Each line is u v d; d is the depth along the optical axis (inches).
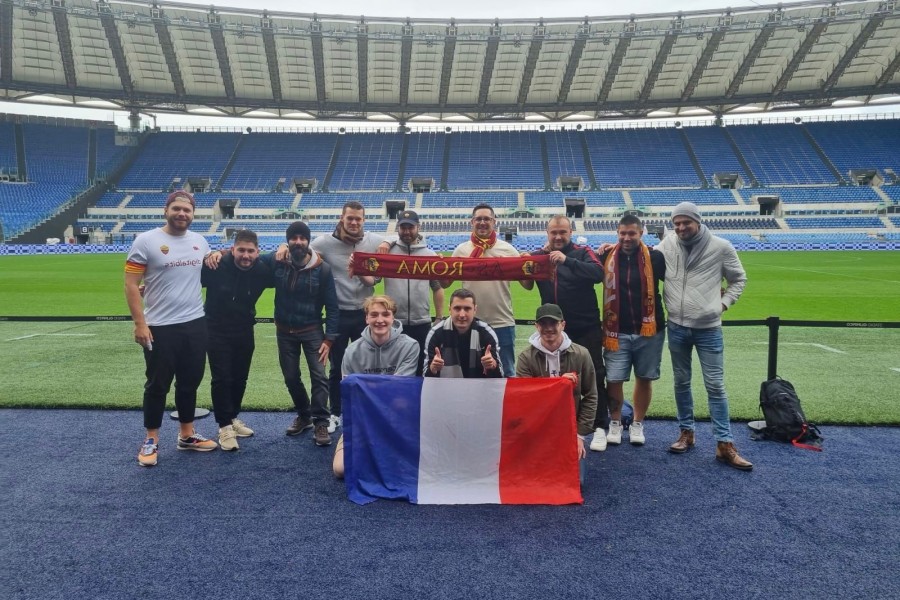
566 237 180.7
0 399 219.8
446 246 1414.9
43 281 674.8
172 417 205.0
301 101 1576.0
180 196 162.6
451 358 159.2
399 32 1443.2
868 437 181.9
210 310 173.8
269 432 188.7
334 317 179.5
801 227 1443.2
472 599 98.5
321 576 105.3
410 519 128.2
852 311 447.8
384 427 145.2
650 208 1537.9
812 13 1331.2
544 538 120.0
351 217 187.3
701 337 165.8
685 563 110.4
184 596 99.2
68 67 1400.1
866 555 113.1
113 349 318.7
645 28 1405.0
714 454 169.6
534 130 1889.8
